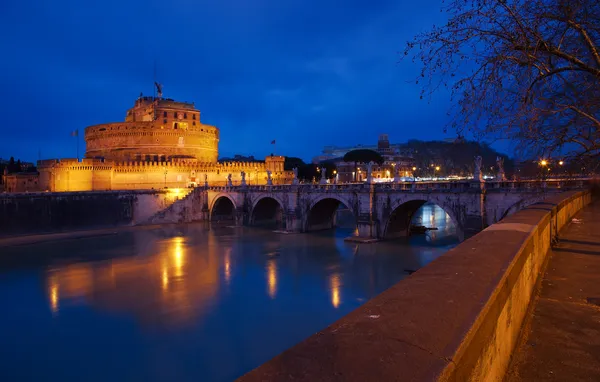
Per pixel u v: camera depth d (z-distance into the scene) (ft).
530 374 16.88
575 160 33.81
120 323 114.73
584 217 69.56
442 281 14.88
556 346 19.53
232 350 97.40
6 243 254.68
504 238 24.52
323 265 178.91
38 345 101.60
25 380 85.30
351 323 11.07
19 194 293.02
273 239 254.06
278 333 106.73
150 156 472.03
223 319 116.67
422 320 11.09
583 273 32.78
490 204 173.68
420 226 272.10
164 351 97.25
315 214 285.43
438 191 195.11
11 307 129.29
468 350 10.06
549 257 38.78
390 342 9.72
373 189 230.27
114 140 501.97
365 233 233.96
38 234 295.69
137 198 357.00
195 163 449.48
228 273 169.37
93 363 92.07
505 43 29.94
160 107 512.22
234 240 256.11
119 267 183.21
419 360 8.80
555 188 149.48
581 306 25.14
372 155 559.79
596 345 19.60
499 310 14.76
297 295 137.80
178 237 275.80
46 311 125.29
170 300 134.21
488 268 16.89
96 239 270.26
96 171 398.42
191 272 172.04
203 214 384.27
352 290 142.61
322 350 9.42
